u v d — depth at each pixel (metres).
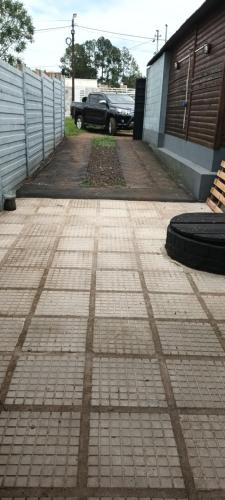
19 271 3.77
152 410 2.08
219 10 6.58
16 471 1.73
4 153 6.12
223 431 1.96
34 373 2.33
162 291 3.44
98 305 3.15
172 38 9.41
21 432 1.92
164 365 2.45
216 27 6.71
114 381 2.29
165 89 11.02
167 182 8.21
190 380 2.32
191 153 8.16
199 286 3.56
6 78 6.12
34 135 8.68
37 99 8.88
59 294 3.32
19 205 6.28
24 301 3.18
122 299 3.27
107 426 1.97
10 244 4.52
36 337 2.69
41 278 3.63
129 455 1.82
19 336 2.69
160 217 5.79
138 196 6.87
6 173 6.31
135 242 4.69
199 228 4.08
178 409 2.10
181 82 9.31
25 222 5.39
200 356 2.55
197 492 1.66
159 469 1.76
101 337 2.71
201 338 2.74
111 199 6.78
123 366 2.42
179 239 4.01
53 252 4.30
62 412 2.05
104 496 1.64
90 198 6.78
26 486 1.67
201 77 7.55
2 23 19.88
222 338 2.75
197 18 7.52
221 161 6.70
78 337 2.70
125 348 2.60
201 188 6.70
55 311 3.04
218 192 6.20
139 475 1.73
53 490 1.66
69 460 1.79
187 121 8.58
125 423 2.00
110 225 5.34
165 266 3.99
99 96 17.00
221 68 6.37
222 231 4.00
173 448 1.86
